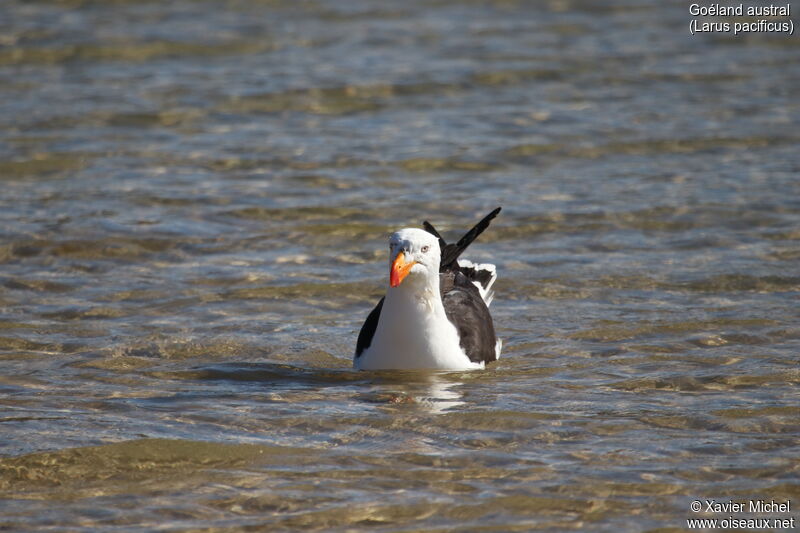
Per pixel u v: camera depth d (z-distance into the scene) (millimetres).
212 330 13430
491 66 27688
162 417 10688
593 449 9867
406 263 11664
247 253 16375
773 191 18969
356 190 19328
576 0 35344
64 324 13562
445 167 20688
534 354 12688
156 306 14273
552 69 27484
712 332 13180
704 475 9312
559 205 18516
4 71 26766
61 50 28594
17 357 12477
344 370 12281
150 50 28875
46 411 10828
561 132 22734
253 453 9828
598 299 14508
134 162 20703
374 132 22812
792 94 25375
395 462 9633
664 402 11039
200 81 26219
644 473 9352
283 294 14797
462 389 11523
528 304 14398
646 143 22031
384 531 8406
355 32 31188
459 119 23672
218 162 20812
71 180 19672
